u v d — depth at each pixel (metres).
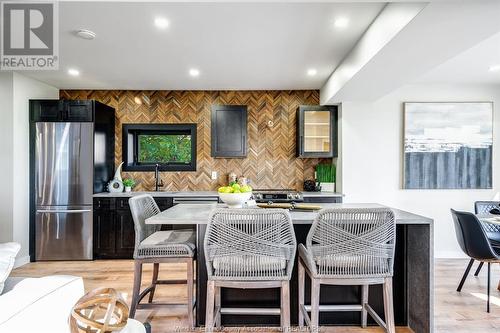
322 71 3.70
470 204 4.24
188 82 4.20
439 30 1.93
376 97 3.87
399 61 2.51
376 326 2.29
